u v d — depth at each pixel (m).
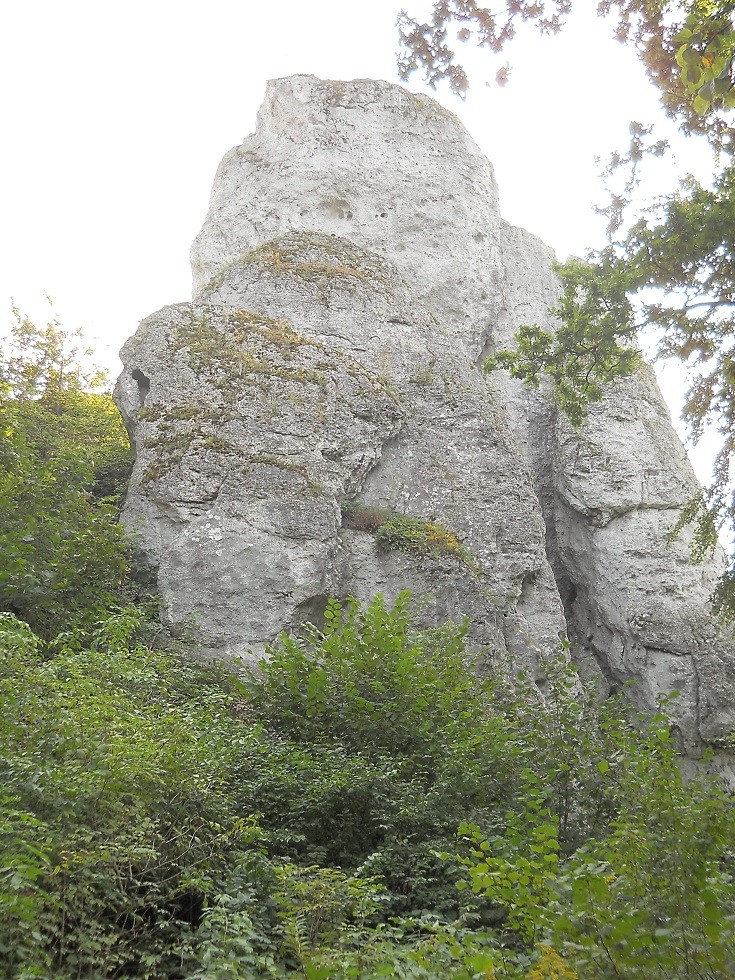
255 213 26.70
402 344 21.44
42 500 15.22
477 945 6.74
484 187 28.36
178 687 13.30
